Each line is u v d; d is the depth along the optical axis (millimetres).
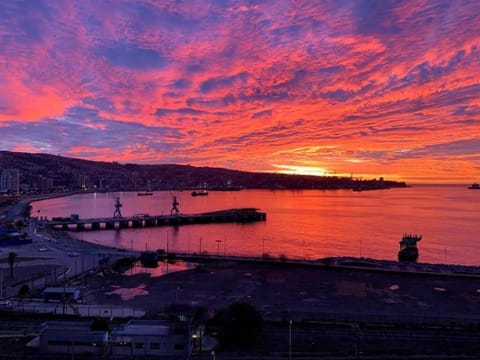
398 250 191000
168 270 126375
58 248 158750
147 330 61781
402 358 57375
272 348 61344
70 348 59062
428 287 104750
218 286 105562
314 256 173750
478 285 107000
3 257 139500
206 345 61969
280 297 95125
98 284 107375
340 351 60188
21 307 83125
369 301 92062
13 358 56500
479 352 60312
